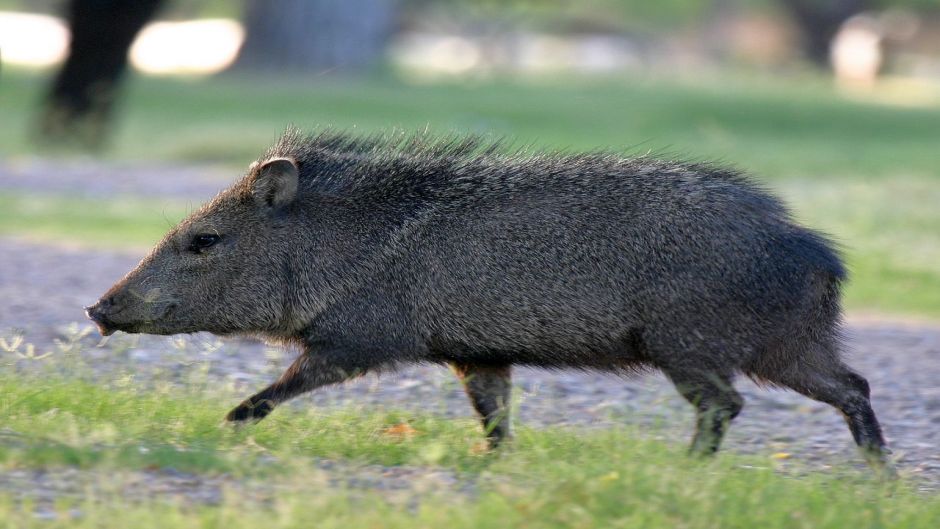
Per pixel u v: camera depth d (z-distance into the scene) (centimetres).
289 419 1884
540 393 2234
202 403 1889
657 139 6856
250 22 9831
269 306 1841
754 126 7912
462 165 1845
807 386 1812
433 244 1803
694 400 1773
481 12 14688
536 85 9812
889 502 1580
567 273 1775
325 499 1383
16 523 1295
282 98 8069
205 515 1331
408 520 1354
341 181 1856
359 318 1814
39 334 2419
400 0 14150
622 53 16262
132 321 1817
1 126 6619
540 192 1808
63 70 5959
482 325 1794
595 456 1650
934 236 4234
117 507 1346
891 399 2330
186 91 8325
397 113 7538
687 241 1756
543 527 1369
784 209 1836
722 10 16475
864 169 6009
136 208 4312
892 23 16588
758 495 1498
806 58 15262
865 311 3316
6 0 18112
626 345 1800
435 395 2145
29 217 4041
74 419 1694
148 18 5972
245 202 1841
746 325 1762
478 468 1658
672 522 1405
